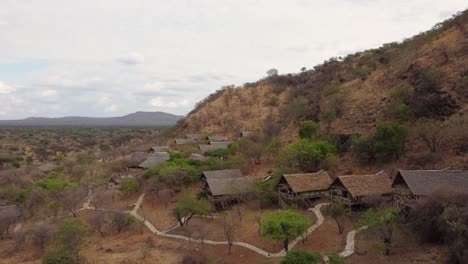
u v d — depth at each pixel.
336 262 41.66
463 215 40.22
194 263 52.41
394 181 53.69
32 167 126.00
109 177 103.94
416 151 70.81
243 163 92.25
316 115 106.62
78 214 80.38
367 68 117.06
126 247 61.00
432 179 50.72
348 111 97.19
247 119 163.88
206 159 98.06
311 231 55.62
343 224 54.97
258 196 69.75
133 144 180.75
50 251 55.03
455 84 78.06
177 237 63.78
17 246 64.00
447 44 90.75
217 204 72.00
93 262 54.75
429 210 44.41
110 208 77.94
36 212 81.06
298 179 66.06
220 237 60.38
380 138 72.00
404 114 79.94
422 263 41.03
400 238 47.47
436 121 71.50
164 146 142.00
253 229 60.72
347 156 80.06
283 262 41.19
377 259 44.66
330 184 66.50
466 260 37.12
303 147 78.69
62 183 92.94
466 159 61.56
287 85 182.25
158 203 81.56
